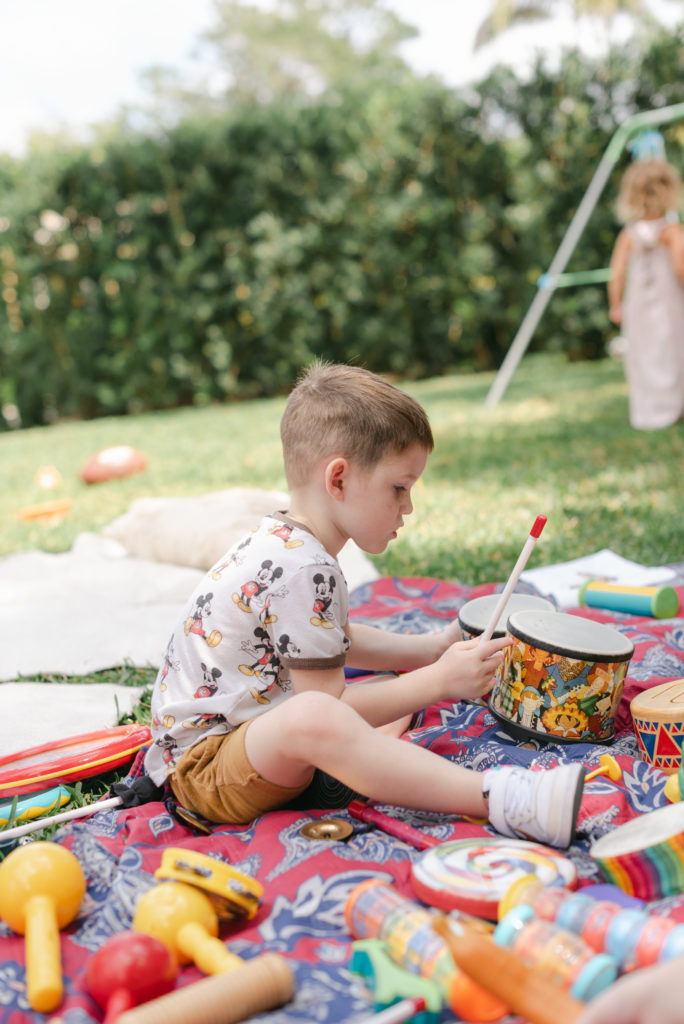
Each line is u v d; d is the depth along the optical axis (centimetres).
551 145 984
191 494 489
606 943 105
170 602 297
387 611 256
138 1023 95
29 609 293
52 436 832
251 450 625
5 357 1014
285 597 149
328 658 148
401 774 136
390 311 1022
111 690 225
